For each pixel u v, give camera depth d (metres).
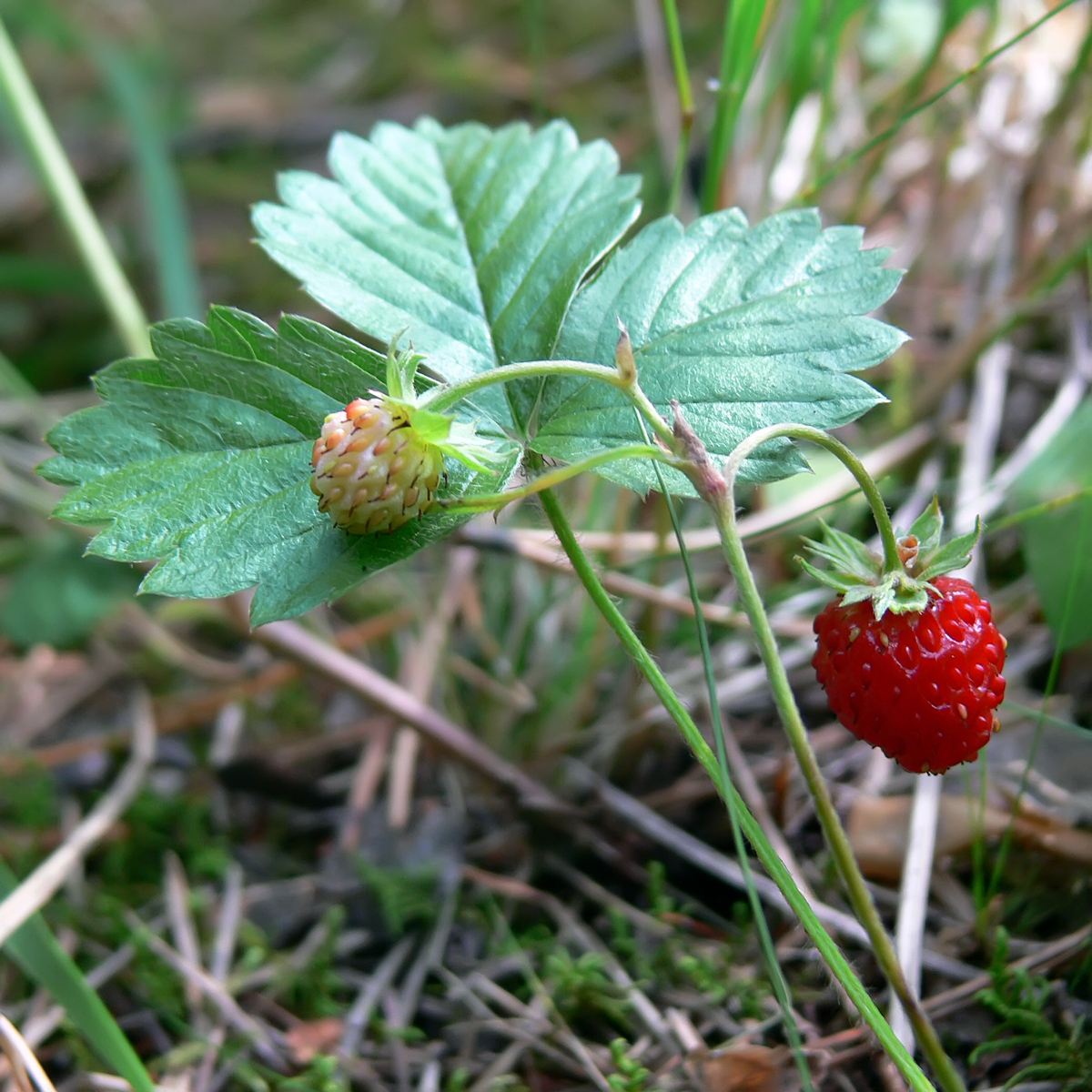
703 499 0.09
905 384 0.18
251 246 0.25
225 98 0.28
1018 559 0.16
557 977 0.13
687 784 0.14
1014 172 0.19
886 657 0.09
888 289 0.10
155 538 0.09
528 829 0.14
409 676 0.16
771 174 0.16
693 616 0.16
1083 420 0.14
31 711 0.17
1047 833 0.12
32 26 0.27
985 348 0.16
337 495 0.09
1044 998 0.11
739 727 0.15
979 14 0.20
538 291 0.11
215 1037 0.13
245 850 0.15
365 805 0.15
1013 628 0.15
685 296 0.10
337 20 0.31
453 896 0.14
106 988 0.13
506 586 0.17
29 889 0.13
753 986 0.12
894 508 0.17
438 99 0.27
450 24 0.30
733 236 0.11
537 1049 0.12
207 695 0.17
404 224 0.11
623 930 0.13
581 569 0.09
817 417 0.10
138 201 0.26
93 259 0.17
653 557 0.14
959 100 0.19
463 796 0.15
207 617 0.18
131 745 0.16
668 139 0.21
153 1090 0.10
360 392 0.10
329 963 0.13
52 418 0.19
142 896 0.14
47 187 0.16
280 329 0.10
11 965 0.14
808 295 0.10
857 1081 0.11
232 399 0.10
